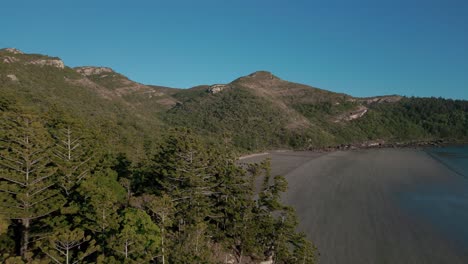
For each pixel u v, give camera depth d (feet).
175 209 70.74
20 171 66.08
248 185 82.64
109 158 104.37
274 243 77.10
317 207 129.08
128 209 65.92
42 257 62.08
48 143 79.46
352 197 144.87
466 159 297.12
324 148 428.56
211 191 85.97
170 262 55.62
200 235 63.36
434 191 159.02
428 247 92.58
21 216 62.44
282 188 78.43
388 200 141.08
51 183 69.26
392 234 101.76
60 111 111.24
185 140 88.02
